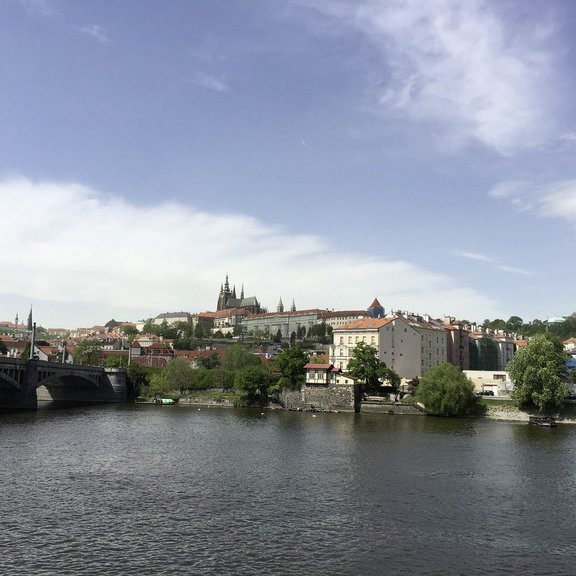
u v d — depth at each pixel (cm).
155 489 6794
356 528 5516
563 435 12012
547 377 14500
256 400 18725
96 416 14725
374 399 17875
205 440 10694
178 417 14950
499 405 15525
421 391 16050
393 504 6356
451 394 15562
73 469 7756
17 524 5369
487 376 18888
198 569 4475
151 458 8719
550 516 6025
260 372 18712
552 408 14888
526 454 9519
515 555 4925
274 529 5428
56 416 14312
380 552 4919
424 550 4991
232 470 7962
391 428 12938
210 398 19575
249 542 5069
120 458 8650
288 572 4466
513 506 6362
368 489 7000
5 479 7050
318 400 17612
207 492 6719
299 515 5881
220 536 5200
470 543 5184
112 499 6303
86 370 19000
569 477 7794
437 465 8506
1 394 15538
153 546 4912
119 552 4762
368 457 9088
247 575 4394
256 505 6212
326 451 9612
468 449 9981
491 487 7200
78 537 5078
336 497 6600
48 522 5453
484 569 4625
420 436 11606
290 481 7356
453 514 6025
